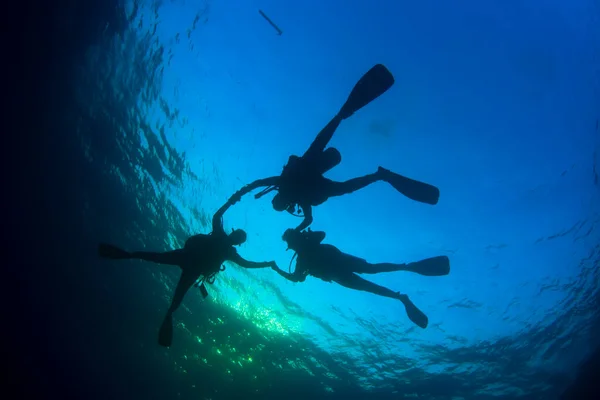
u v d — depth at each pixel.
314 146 3.81
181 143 13.21
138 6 11.76
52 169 11.48
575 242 14.16
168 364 10.91
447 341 14.84
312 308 14.43
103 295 10.74
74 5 10.66
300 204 4.14
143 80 12.73
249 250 13.93
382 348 14.88
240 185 13.31
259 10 12.70
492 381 15.91
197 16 12.40
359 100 3.74
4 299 8.39
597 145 13.42
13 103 10.48
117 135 12.91
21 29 9.92
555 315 15.16
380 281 14.26
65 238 10.88
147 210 13.29
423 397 15.53
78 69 11.96
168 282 12.99
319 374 14.30
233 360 12.69
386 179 4.07
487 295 14.36
